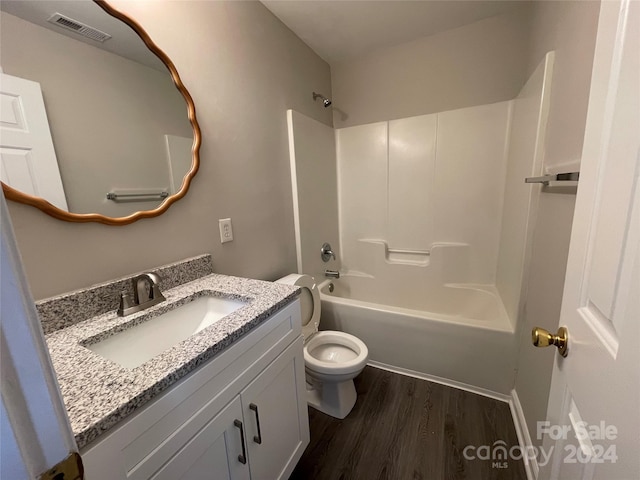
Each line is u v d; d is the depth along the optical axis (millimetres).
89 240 896
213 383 735
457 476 1212
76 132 852
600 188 491
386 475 1229
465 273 2223
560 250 1000
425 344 1747
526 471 1213
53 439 294
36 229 786
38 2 768
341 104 2463
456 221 2207
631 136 398
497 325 1589
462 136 2088
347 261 2662
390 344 1854
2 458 262
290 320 1077
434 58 2080
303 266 2031
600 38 518
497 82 1933
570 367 572
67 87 830
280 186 1799
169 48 1099
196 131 1198
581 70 930
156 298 986
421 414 1534
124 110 968
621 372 382
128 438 542
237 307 1060
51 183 804
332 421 1521
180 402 647
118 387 567
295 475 1245
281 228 1824
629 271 387
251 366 874
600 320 472
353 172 2508
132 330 887
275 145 1736
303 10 1663
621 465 369
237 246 1479
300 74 1986
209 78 1272
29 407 276
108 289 919
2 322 256
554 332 1026
